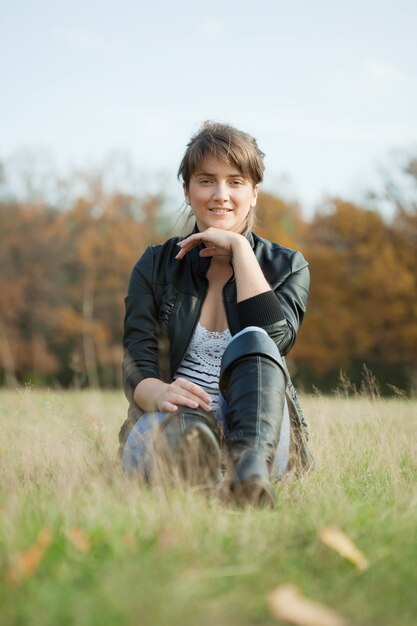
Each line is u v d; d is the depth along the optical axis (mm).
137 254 29031
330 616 1314
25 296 27938
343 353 24938
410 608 1390
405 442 3188
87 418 3473
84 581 1464
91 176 30312
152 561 1524
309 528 1787
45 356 26703
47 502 2111
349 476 2699
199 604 1355
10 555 1496
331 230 26000
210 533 1744
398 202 26016
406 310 24625
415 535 1804
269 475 2191
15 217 28844
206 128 2932
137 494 2109
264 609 1354
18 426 3445
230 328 2740
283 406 2332
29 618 1277
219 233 2762
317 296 25234
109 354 26641
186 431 2174
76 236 29141
